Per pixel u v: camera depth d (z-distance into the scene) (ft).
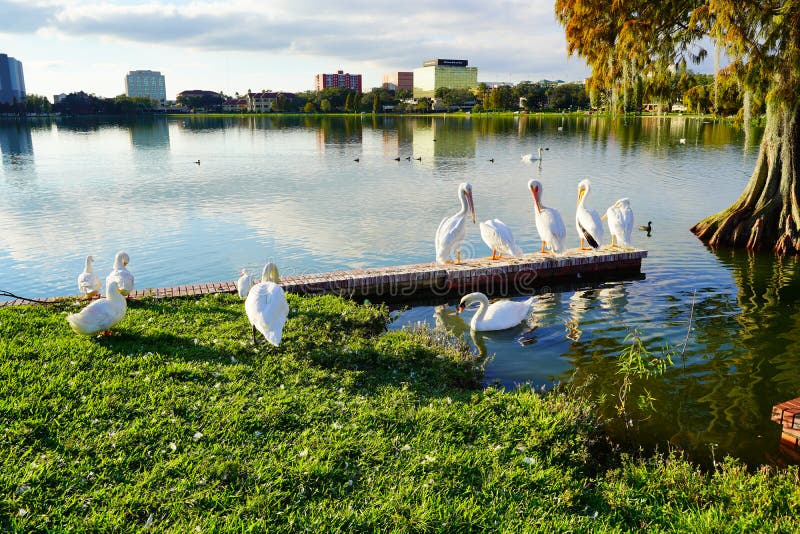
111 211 85.35
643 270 57.11
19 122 443.32
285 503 18.62
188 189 106.22
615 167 132.98
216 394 24.93
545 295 49.88
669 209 86.02
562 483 21.07
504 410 26.45
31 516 16.96
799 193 63.46
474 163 145.59
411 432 23.47
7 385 24.00
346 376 28.63
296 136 265.75
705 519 19.38
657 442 26.07
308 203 91.71
